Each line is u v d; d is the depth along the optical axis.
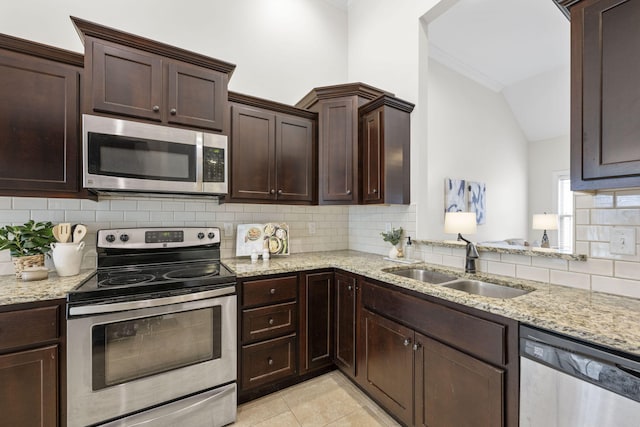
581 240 1.40
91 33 1.57
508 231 5.21
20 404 1.25
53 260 1.61
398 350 1.60
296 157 2.35
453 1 2.16
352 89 2.34
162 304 1.49
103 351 1.38
